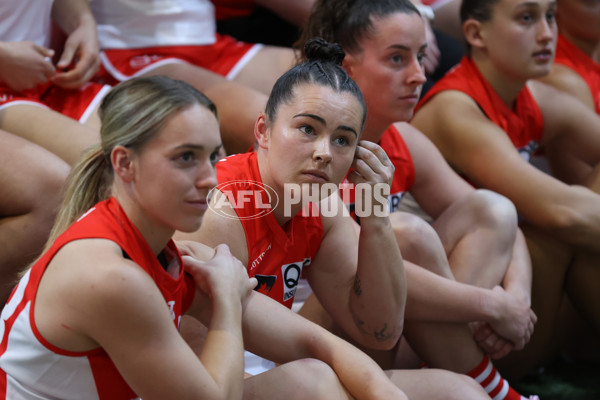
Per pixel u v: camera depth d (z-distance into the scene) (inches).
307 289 229.0
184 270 147.6
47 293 127.1
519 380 263.9
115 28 280.1
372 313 181.6
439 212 259.6
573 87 331.6
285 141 155.9
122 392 136.0
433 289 203.2
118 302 122.4
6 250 201.5
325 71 157.6
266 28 338.3
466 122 269.9
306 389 152.5
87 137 228.4
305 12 322.0
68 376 131.2
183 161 127.1
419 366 225.1
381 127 228.7
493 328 213.0
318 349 162.6
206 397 128.4
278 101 159.2
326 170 155.5
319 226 184.2
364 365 159.2
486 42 277.1
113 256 125.7
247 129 258.4
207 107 130.7
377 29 217.3
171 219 129.3
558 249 260.1
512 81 280.8
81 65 251.8
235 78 294.7
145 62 280.8
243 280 151.8
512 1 268.8
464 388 175.0
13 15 251.8
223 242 166.4
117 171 128.4
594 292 261.0
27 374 131.6
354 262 187.3
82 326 125.0
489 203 228.7
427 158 254.2
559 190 255.1
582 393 255.4
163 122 125.3
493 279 226.4
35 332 128.3
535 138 298.4
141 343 125.0
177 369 126.6
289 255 178.2
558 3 349.7
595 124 303.1
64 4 266.2
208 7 302.7
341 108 153.6
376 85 220.8
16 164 204.2
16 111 237.6
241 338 141.6
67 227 137.9
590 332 283.7
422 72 220.8
